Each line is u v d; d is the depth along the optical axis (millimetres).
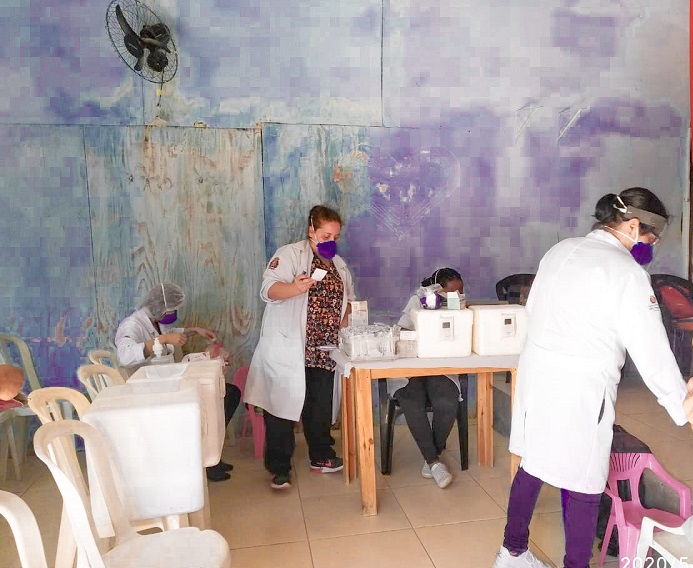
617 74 3635
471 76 3465
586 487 1656
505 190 3574
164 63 3064
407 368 2258
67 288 3139
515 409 1905
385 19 3326
